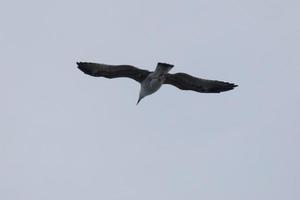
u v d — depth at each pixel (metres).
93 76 42.72
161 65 42.50
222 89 42.97
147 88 42.69
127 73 42.78
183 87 43.12
